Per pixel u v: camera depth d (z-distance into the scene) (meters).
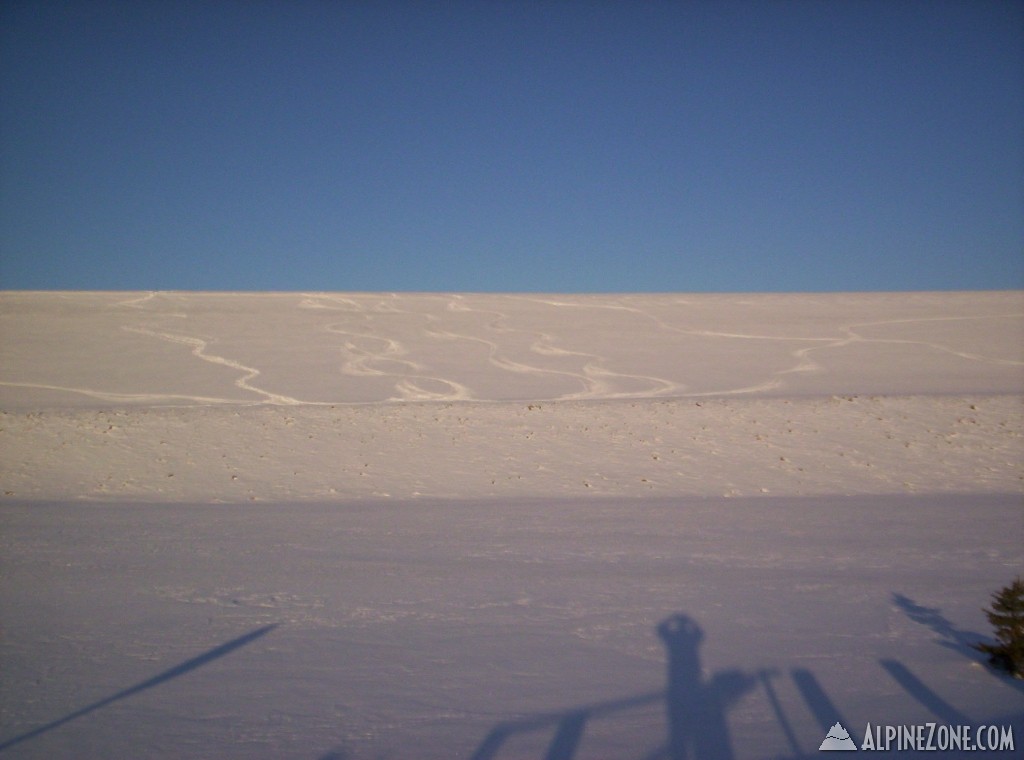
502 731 4.51
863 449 16.45
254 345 34.78
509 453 16.25
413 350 33.94
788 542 9.51
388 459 15.91
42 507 12.62
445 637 6.14
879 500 12.71
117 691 5.16
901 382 27.17
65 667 5.59
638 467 15.28
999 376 28.41
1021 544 9.38
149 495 13.74
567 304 46.44
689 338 36.91
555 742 4.37
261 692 5.11
